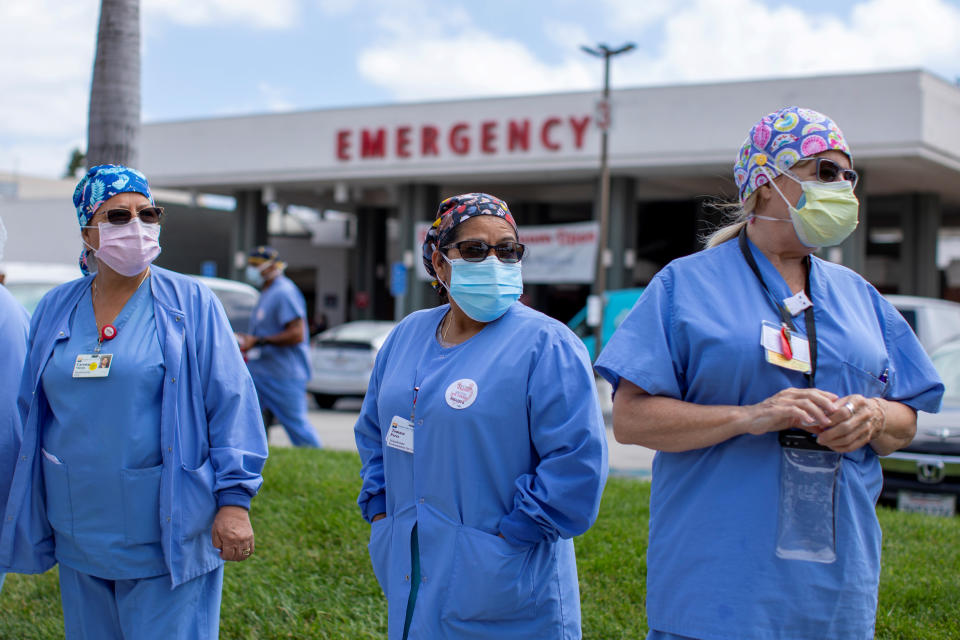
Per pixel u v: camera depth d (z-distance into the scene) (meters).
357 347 15.09
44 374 2.97
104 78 5.89
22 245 29.08
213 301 3.10
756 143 2.48
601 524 5.49
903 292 23.12
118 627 3.04
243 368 3.09
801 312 2.44
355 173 23.70
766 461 2.35
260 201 27.06
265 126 24.89
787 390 2.28
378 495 2.98
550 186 24.81
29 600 4.54
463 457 2.62
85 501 2.89
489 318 2.71
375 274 31.42
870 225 30.48
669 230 28.22
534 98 21.42
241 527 2.96
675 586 2.40
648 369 2.43
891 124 17.97
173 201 31.95
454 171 22.42
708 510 2.38
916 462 6.62
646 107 20.33
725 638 2.30
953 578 4.58
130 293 3.03
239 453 2.98
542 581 2.66
